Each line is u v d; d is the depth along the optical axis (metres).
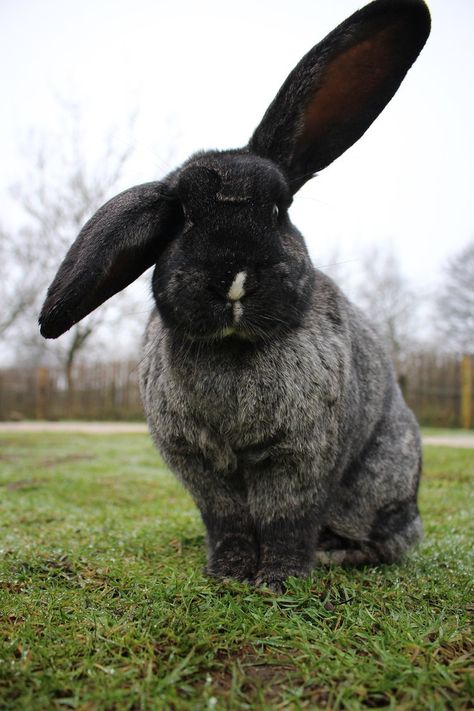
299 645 0.43
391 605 0.54
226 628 0.46
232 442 0.58
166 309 0.55
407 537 0.77
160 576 0.59
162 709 0.35
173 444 0.61
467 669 0.40
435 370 3.69
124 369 4.50
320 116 0.63
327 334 0.61
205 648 0.43
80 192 5.13
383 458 0.74
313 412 0.58
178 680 0.39
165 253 0.56
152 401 0.63
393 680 0.38
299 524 0.60
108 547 0.74
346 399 0.62
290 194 0.61
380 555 0.74
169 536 0.83
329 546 0.74
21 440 2.72
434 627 0.47
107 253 0.53
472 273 6.72
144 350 0.68
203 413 0.57
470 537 0.88
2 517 0.98
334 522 0.73
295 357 0.57
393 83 0.63
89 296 0.53
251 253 0.51
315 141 0.64
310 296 0.59
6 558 0.67
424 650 0.43
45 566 0.63
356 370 0.68
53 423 4.42
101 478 1.53
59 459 1.98
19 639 0.44
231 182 0.53
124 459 1.99
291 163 0.62
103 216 0.54
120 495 1.31
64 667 0.40
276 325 0.53
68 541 0.79
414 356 3.75
